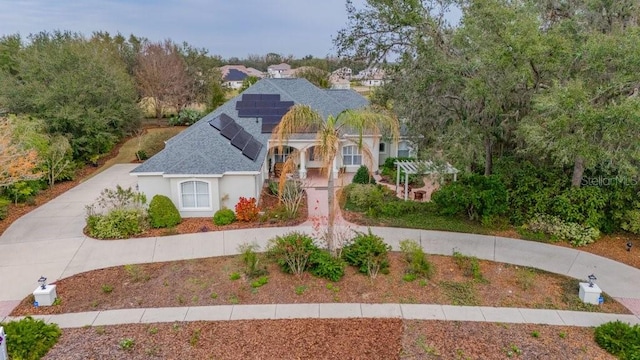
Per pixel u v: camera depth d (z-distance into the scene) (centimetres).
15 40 3956
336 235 1545
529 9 1369
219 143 1917
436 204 1777
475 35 1383
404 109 1802
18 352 865
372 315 1059
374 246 1290
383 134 1944
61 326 1015
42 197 2108
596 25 1469
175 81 4450
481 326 1016
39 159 2006
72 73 2900
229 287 1198
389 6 1622
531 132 1260
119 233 1558
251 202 1733
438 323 1027
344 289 1182
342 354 905
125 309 1092
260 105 2591
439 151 1673
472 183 1659
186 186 1766
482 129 1606
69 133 2733
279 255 1290
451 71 1485
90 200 2061
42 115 2669
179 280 1246
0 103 2619
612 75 1270
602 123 1128
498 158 1812
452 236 1570
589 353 912
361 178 2209
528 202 1645
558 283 1237
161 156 1803
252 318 1047
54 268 1330
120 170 2761
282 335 975
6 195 1933
